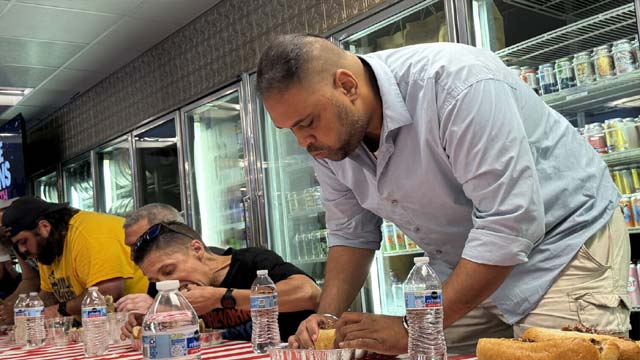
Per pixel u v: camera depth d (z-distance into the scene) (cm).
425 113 147
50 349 240
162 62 517
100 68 574
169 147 527
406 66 154
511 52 289
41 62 547
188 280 228
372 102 152
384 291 359
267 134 422
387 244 354
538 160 153
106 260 302
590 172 162
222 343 205
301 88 135
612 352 95
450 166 152
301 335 151
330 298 182
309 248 403
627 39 256
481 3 291
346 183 181
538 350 96
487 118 135
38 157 755
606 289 154
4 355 227
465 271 134
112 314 240
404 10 319
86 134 644
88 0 426
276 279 232
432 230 173
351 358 127
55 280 339
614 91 271
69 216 324
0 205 493
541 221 135
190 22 482
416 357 123
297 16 388
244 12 431
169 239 228
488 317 189
